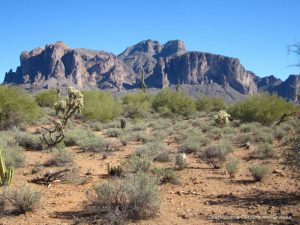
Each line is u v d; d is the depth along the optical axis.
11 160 12.63
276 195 9.20
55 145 16.88
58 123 16.69
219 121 26.33
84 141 18.27
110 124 29.27
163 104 44.44
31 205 7.84
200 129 25.61
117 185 8.03
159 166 13.59
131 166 12.27
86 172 12.28
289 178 11.02
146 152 15.41
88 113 32.31
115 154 16.27
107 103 34.75
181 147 17.14
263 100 29.00
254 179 11.11
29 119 25.56
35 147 17.34
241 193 9.59
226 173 12.34
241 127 24.42
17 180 10.79
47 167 12.96
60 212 7.92
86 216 7.56
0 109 23.78
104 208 7.44
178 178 11.21
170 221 7.33
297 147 9.15
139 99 47.31
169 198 9.14
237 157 15.33
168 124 30.92
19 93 25.09
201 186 10.52
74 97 16.67
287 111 28.36
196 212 7.93
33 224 7.16
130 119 36.88
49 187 10.25
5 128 24.14
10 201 7.88
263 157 14.79
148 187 7.69
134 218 7.40
